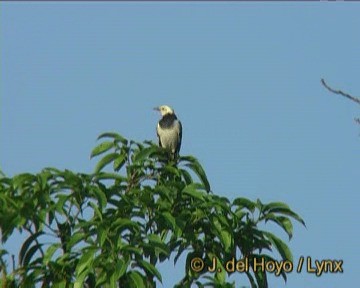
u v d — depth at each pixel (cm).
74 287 1359
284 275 1495
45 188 1456
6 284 1412
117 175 1495
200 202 1495
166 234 1508
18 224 1430
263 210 1520
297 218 1505
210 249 1501
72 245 1416
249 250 1513
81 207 1472
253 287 1501
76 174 1463
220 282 1457
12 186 1466
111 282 1351
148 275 1421
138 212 1478
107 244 1412
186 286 1471
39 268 1417
